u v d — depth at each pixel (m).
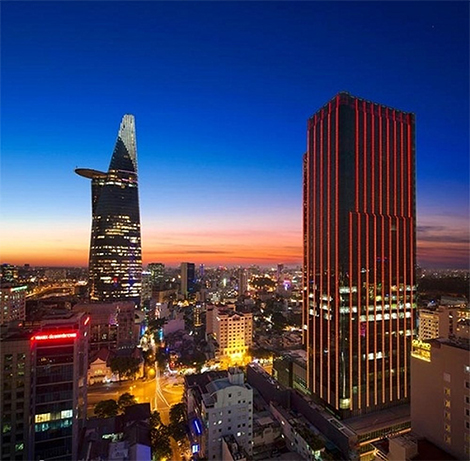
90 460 98.38
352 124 138.75
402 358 142.38
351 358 132.00
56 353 99.00
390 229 143.75
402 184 149.75
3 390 91.62
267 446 110.00
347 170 136.12
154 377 194.62
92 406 156.38
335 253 137.38
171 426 119.00
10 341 92.81
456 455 82.25
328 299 141.00
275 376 189.25
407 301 145.12
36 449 95.19
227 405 106.38
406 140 152.62
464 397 81.00
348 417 130.12
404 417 130.12
